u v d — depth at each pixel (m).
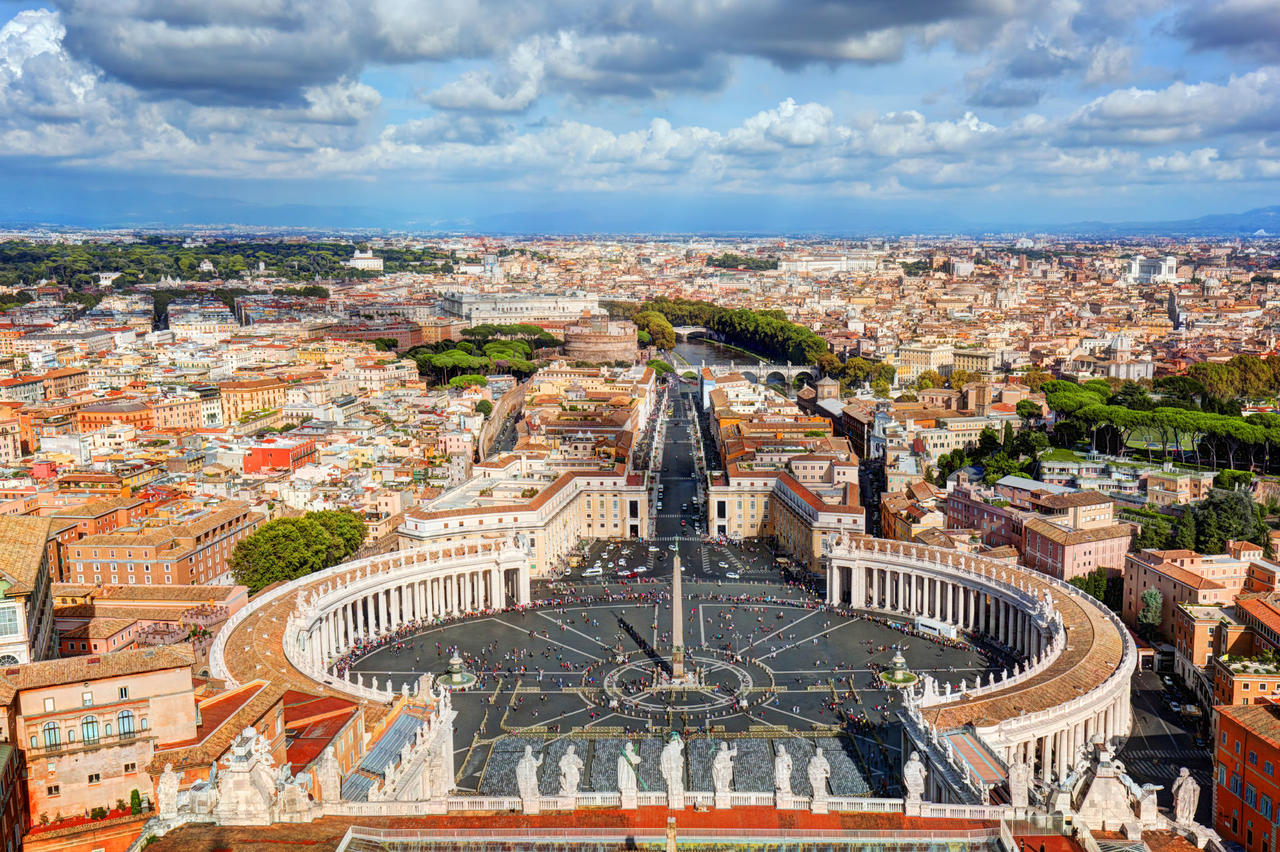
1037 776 196.12
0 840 127.38
